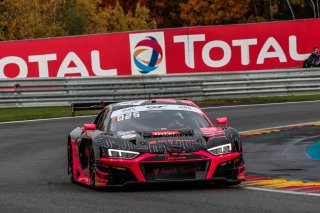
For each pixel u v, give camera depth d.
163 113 40.38
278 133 67.38
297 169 45.16
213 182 38.47
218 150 35.94
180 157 35.28
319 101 96.25
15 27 156.50
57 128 76.06
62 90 97.56
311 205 30.50
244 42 107.56
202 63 107.19
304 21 107.75
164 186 37.72
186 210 29.78
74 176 41.72
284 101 98.50
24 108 97.38
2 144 64.56
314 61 107.25
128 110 41.00
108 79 97.88
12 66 106.25
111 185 35.72
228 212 29.17
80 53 106.50
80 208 30.91
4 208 31.62
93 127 39.22
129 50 106.75
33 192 36.88
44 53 106.38
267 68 107.88
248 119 79.75
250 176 42.31
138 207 30.80
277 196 33.41
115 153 35.78
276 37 107.88
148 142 36.16
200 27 106.94
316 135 64.38
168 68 107.00
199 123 39.62
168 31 106.75
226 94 100.94
